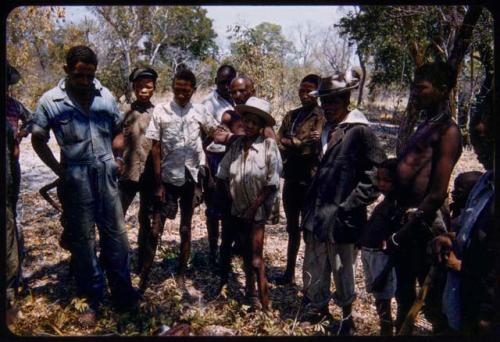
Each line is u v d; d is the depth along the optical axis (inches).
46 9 425.7
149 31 852.0
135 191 180.1
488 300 100.0
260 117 145.7
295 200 179.0
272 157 146.9
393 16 317.1
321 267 149.0
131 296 156.0
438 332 125.0
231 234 166.1
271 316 147.8
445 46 346.3
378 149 135.6
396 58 458.9
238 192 149.6
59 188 153.3
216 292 176.7
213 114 187.9
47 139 147.3
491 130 103.9
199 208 287.6
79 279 151.9
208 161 186.4
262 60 388.5
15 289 146.3
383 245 122.5
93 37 735.7
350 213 137.6
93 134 147.4
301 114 177.5
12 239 142.9
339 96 139.8
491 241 100.7
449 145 111.2
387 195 122.2
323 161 141.7
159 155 166.1
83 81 142.0
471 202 106.4
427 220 114.3
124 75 684.7
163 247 217.5
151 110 179.5
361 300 174.7
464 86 350.0
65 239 169.2
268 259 214.4
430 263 115.3
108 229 152.2
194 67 824.9
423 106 116.8
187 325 133.6
